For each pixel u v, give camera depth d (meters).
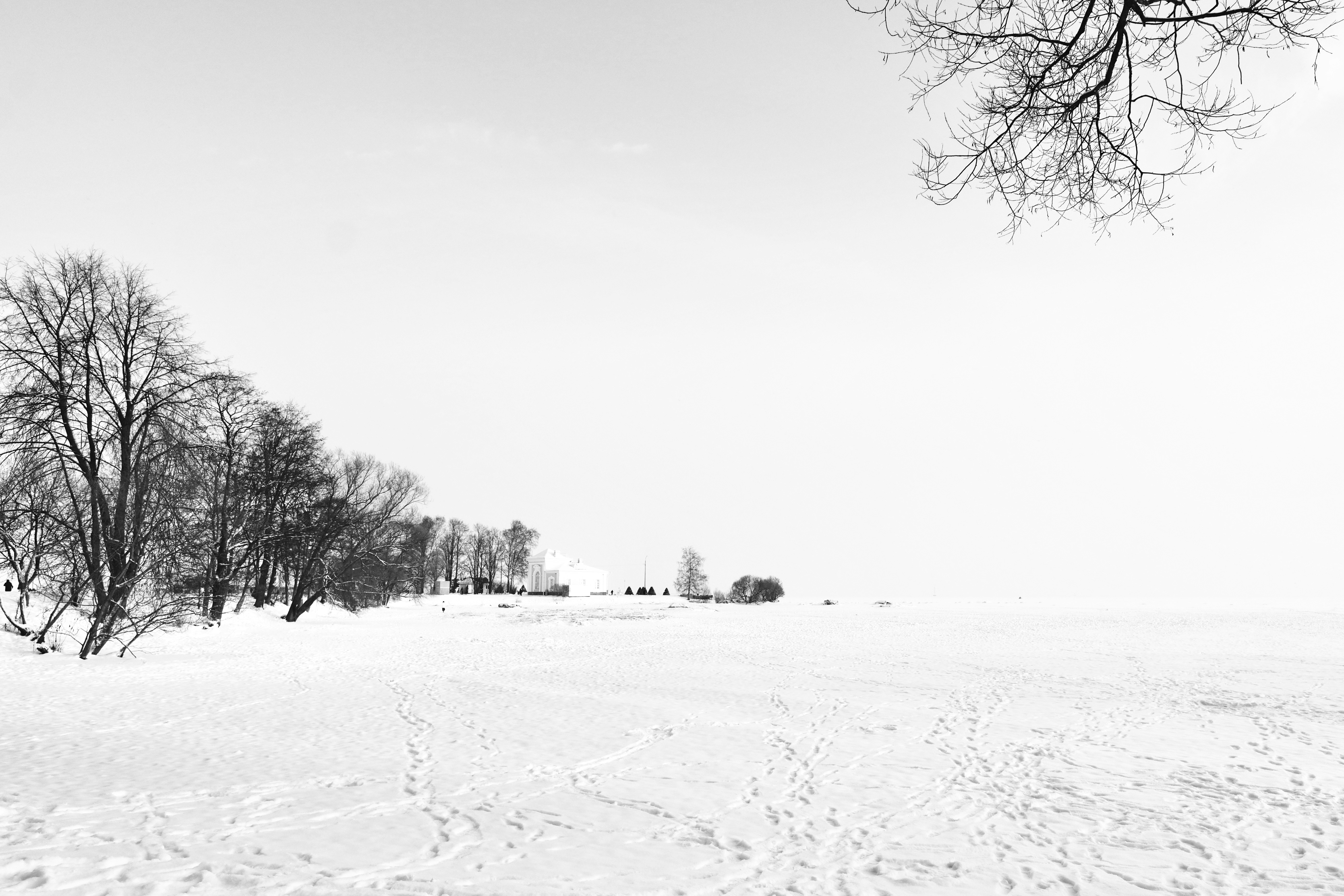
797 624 69.69
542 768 14.61
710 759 15.62
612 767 14.76
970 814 12.05
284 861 9.17
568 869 9.26
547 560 151.88
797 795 12.99
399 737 17.38
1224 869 9.75
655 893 8.65
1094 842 10.74
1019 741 17.69
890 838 10.80
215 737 16.89
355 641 46.19
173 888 8.18
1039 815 12.02
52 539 31.19
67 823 10.34
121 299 31.91
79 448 31.16
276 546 59.53
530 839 10.38
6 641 31.03
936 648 44.06
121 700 22.00
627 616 84.31
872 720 20.39
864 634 56.41
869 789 13.45
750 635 54.47
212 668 30.73
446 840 10.22
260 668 31.12
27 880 8.21
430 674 30.34
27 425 29.62
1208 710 22.20
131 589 32.22
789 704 22.88
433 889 8.48
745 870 9.47
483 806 11.94
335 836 10.22
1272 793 13.38
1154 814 12.06
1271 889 9.12
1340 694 25.34
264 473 54.22
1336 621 74.62
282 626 56.28
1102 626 67.75
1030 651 42.16
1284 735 18.42
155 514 33.62
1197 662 35.59
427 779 13.50
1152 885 9.20
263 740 16.73
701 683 27.78
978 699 24.06
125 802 11.48
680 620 75.50
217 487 48.69
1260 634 57.34
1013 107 6.30
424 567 111.56
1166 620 78.62
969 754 16.27
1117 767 15.20
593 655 38.91
